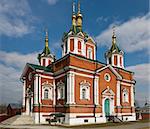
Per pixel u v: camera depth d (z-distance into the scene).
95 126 35.06
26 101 46.44
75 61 41.12
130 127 33.25
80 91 41.00
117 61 53.50
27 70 47.47
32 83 45.06
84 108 40.88
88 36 49.59
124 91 50.59
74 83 40.06
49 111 43.41
